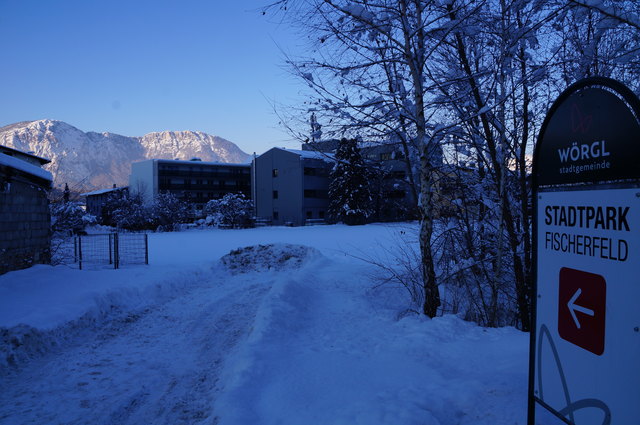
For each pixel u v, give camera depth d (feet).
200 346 22.47
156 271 45.21
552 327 8.05
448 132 24.49
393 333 20.97
